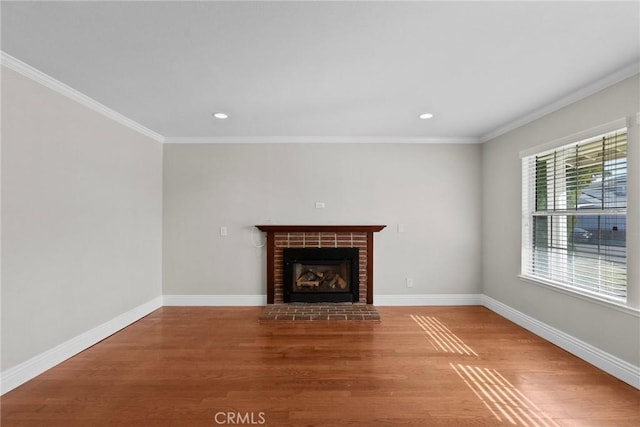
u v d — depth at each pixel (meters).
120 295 3.17
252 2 1.46
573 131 2.58
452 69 2.14
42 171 2.28
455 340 2.87
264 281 4.00
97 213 2.85
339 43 1.82
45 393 2.01
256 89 2.48
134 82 2.36
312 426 1.70
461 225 4.00
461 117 3.17
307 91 2.52
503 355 2.56
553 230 2.94
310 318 3.45
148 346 2.75
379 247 4.00
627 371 2.12
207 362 2.44
